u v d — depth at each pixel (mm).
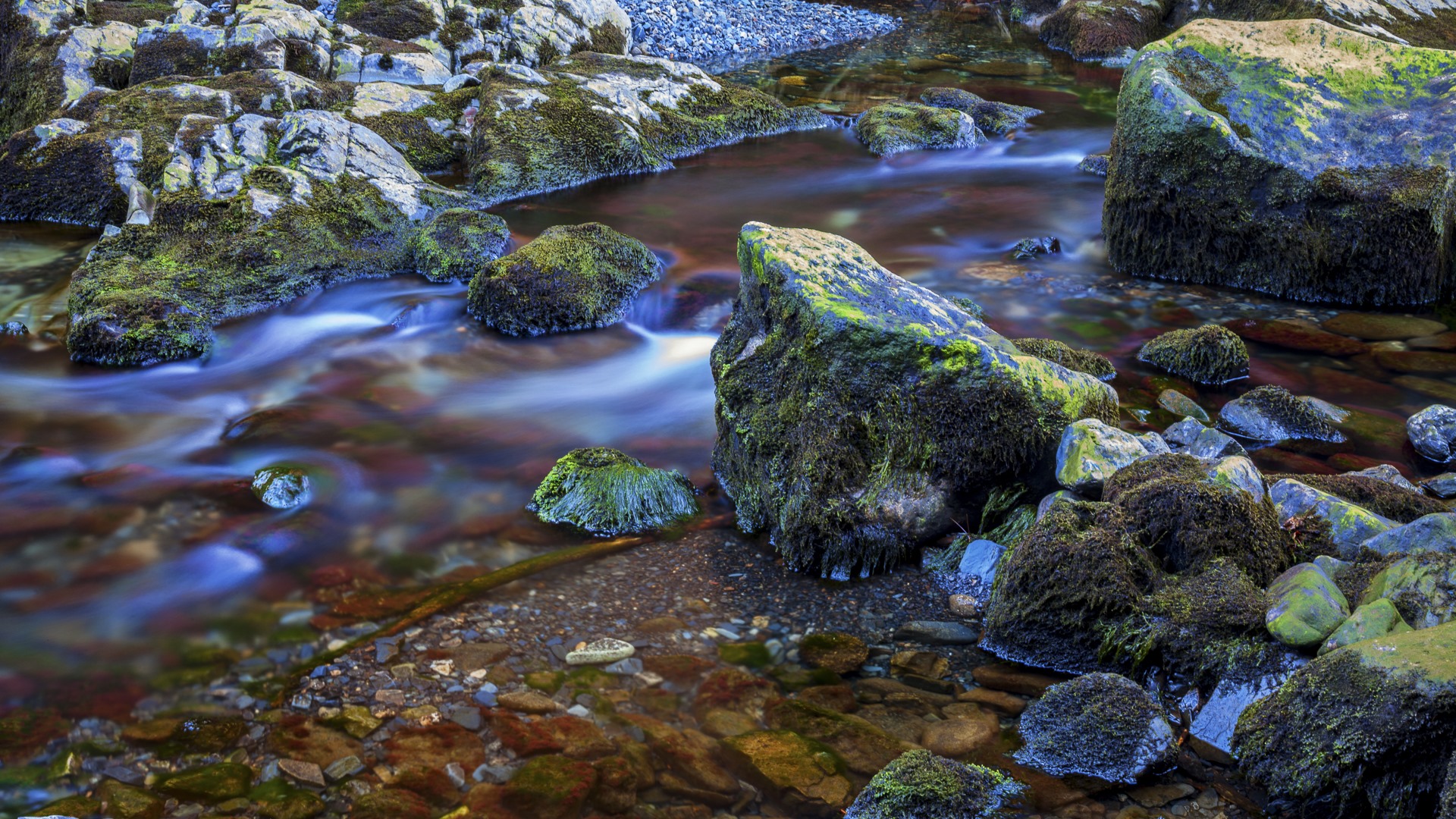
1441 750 2830
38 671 3854
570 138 11297
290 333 7578
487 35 13945
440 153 11250
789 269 4895
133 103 10273
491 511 5113
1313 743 3088
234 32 11891
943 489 4645
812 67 17312
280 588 4422
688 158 12453
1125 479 4312
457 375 6965
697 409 6473
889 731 3518
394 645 3986
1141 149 8227
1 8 12156
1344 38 8328
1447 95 7801
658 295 8297
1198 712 3535
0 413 6219
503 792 3209
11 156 9875
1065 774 3291
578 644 3994
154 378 6852
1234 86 8172
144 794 3238
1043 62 18000
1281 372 6578
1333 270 7703
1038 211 10469
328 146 9453
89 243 9281
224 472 5512
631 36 16406
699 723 3547
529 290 7590
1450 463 5371
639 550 4730
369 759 3377
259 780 3291
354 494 5281
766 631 4109
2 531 4859
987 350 4645
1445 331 7184
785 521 4613
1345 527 4141
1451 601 3328
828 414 4645
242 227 8383
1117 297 8039
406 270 8750
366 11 13695
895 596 4379
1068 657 3865
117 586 4430
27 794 3246
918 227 10070
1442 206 7508
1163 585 3881
